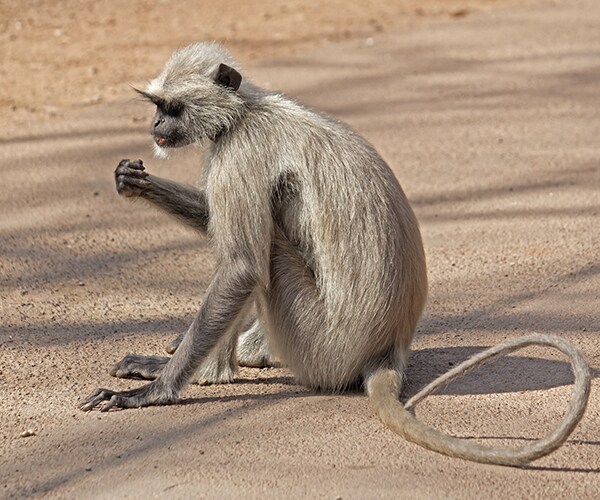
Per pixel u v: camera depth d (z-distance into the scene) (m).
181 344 10.25
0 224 15.59
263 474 8.80
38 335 12.11
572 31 27.69
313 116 10.51
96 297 13.26
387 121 20.64
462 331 12.09
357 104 21.70
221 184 10.14
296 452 9.20
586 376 8.45
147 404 10.22
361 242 10.10
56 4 29.92
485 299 12.99
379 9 30.61
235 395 10.55
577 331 11.95
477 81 23.31
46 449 9.41
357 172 10.23
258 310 10.66
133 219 15.97
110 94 22.22
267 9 30.36
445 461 9.02
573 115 20.86
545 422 9.78
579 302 12.74
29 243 14.92
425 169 18.05
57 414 10.12
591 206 16.12
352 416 9.93
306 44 26.42
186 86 10.59
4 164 18.09
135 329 12.30
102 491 8.65
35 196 16.72
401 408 9.56
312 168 10.16
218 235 10.15
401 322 10.36
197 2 30.91
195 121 10.53
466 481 8.70
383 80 23.39
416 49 26.08
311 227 10.19
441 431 9.62
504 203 16.45
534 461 9.03
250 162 10.16
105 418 10.00
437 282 13.59
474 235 15.18
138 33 27.27
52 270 14.06
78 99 21.92
